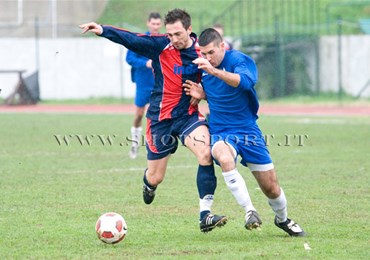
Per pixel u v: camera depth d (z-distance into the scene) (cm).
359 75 8850
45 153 4397
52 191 2998
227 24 10988
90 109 8312
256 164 2102
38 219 2414
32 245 2022
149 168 2353
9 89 9375
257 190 3058
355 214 2489
